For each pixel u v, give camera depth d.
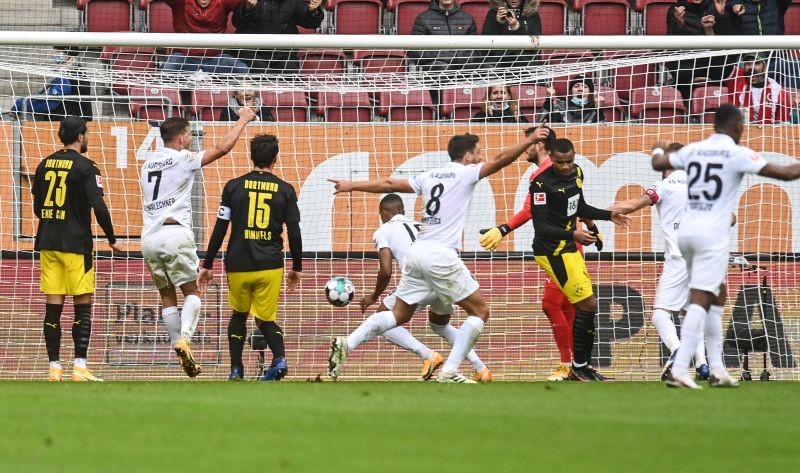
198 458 17.06
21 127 46.53
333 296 39.34
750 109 48.25
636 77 52.88
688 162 30.22
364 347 46.31
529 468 16.39
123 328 46.12
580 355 39.00
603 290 46.97
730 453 18.22
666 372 38.50
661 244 47.19
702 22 56.56
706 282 30.23
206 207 46.84
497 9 54.91
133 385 32.88
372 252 47.03
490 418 22.38
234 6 54.91
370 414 22.97
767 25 57.69
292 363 46.41
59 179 37.41
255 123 47.06
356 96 53.03
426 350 38.78
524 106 50.88
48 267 37.78
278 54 54.62
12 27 60.62
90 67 54.00
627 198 47.09
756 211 47.25
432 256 34.44
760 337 45.28
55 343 38.19
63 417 22.28
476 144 35.06
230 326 38.31
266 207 37.28
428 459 17.14
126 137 47.03
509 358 46.72
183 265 38.31
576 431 20.55
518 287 46.78
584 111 49.41
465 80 49.06
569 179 37.25
